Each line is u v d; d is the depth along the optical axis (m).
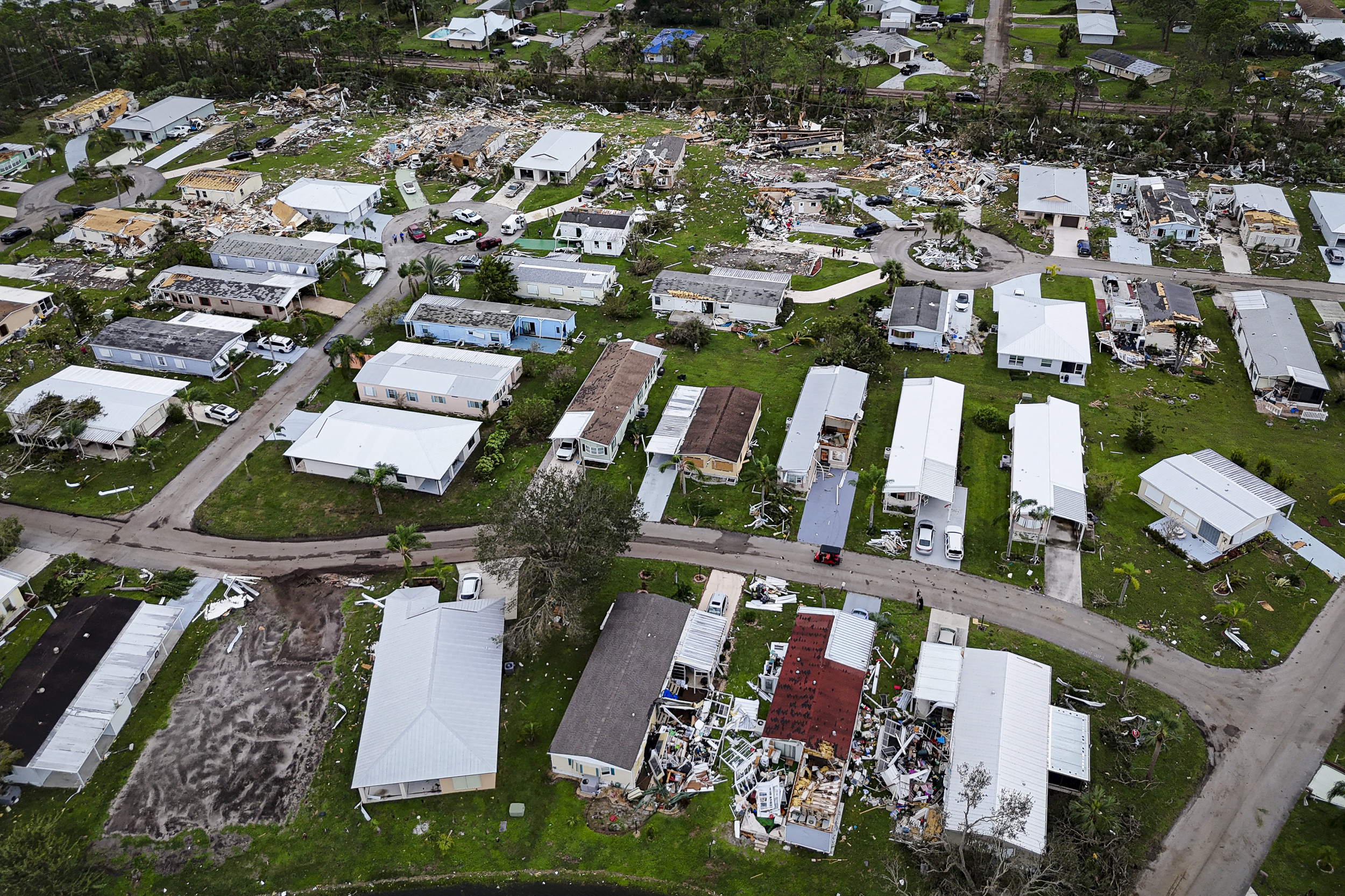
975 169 159.75
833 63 185.62
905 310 118.00
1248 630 79.12
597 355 114.00
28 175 161.12
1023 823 60.91
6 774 67.31
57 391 103.06
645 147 161.00
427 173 160.00
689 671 74.38
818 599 81.94
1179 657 76.88
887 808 66.19
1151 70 190.25
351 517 91.69
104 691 72.12
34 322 121.31
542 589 75.44
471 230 142.38
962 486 94.38
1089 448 99.56
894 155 165.62
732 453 93.88
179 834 65.62
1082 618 80.12
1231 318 120.44
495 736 69.38
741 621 79.94
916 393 104.31
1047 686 70.94
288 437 100.94
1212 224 142.62
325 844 65.25
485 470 95.81
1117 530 89.19
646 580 84.12
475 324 114.81
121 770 69.38
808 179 157.38
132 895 62.22
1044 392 108.06
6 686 72.19
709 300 120.25
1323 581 83.75
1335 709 72.69
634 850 64.56
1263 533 88.50
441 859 64.25
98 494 94.62
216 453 99.88
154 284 124.06
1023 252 136.88
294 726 72.44
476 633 76.38
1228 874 62.09
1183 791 67.00
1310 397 105.12
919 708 71.50
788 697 70.38
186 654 78.00
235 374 110.69
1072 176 150.38
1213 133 162.25
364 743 68.44
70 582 83.44
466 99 189.62
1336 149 162.62
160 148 171.25
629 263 134.25
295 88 189.75
